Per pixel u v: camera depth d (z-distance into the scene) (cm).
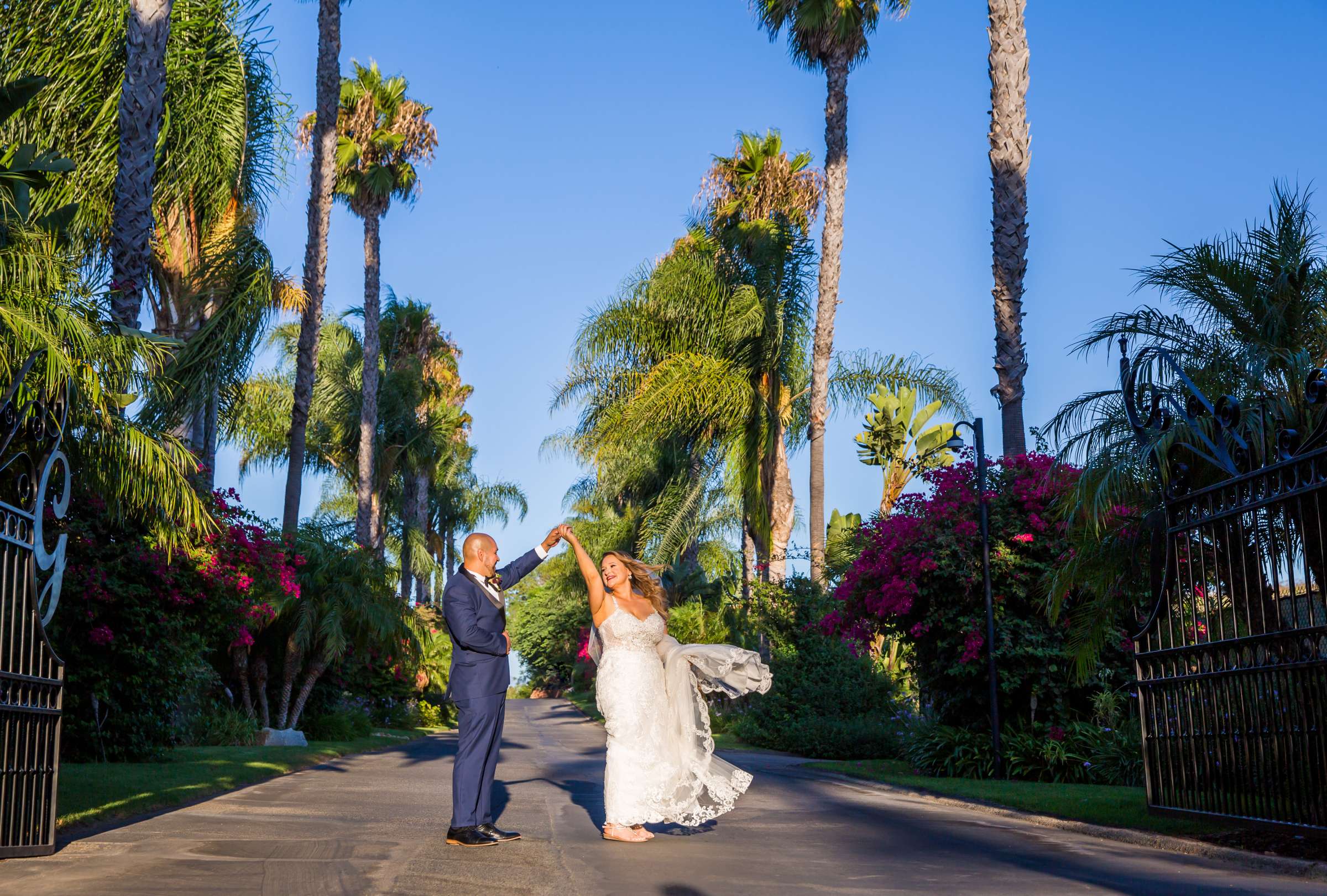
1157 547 803
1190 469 830
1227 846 650
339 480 4600
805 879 527
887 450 2945
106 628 1213
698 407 2677
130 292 1177
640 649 677
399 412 3978
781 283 2808
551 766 1468
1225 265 916
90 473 870
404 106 3350
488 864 545
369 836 641
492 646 642
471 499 5778
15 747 538
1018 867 587
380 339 4353
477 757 630
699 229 3347
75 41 1348
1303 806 634
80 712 1228
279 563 1645
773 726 2255
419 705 3619
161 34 1212
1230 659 705
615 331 2831
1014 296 1582
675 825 755
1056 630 1399
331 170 2252
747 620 2567
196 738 1722
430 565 4497
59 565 600
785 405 2828
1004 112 1606
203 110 1524
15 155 738
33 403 613
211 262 1469
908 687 2414
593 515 4534
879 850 648
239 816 727
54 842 548
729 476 2894
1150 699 795
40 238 736
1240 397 875
